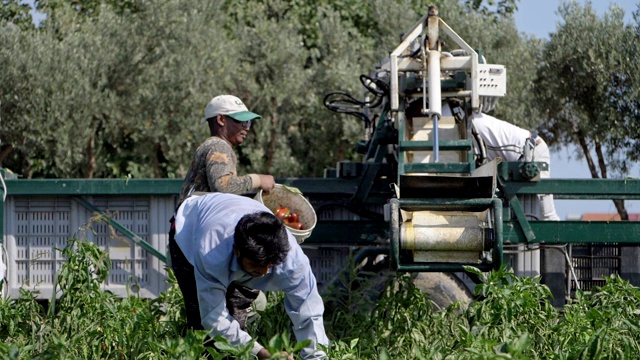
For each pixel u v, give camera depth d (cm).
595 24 2131
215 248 549
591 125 2155
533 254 934
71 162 2070
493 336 616
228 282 559
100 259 741
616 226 885
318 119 2339
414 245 689
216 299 555
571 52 2139
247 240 528
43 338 693
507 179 902
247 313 663
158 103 2144
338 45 2414
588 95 2155
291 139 2408
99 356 653
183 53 2167
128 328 677
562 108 2211
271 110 2348
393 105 826
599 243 934
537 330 640
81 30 2275
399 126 838
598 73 2111
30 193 940
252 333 699
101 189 938
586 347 535
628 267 956
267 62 2327
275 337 462
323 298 784
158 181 936
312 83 2366
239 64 2394
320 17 2473
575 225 889
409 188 711
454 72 883
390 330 695
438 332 696
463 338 564
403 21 2431
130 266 945
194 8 2238
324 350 534
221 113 724
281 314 707
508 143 1023
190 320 611
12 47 2008
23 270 951
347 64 2378
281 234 534
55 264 948
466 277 924
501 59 2200
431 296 855
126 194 940
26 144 2055
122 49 2152
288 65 2336
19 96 2011
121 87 2155
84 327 693
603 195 906
